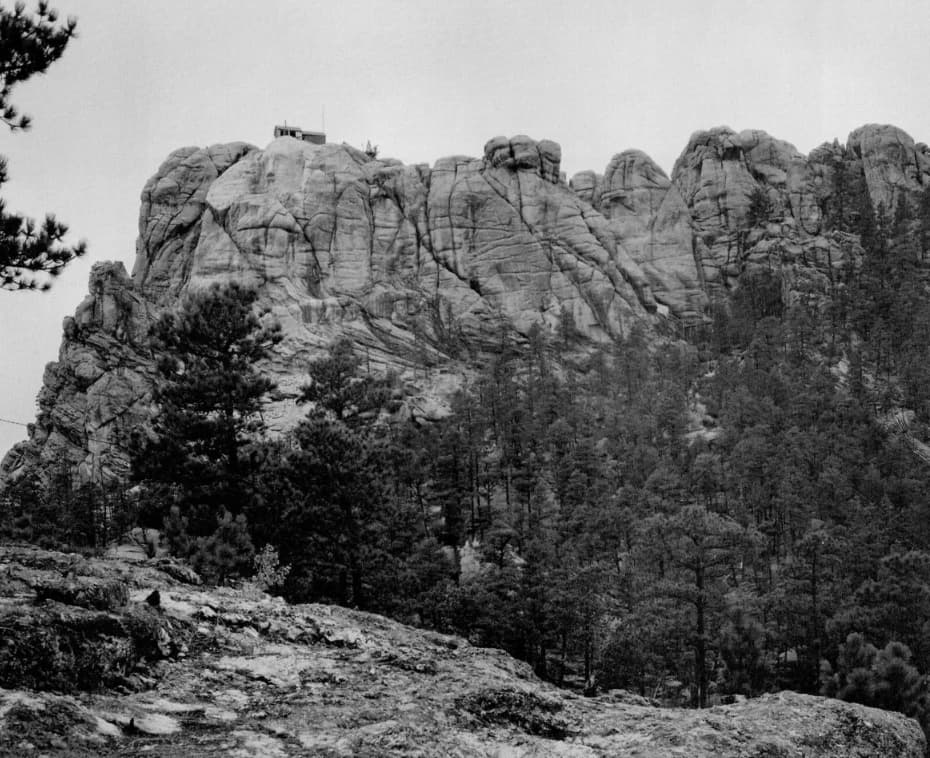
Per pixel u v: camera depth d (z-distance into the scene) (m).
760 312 151.62
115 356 113.06
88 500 74.31
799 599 54.59
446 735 8.90
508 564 61.69
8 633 8.88
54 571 12.31
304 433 40.00
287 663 11.05
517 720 9.74
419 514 65.69
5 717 7.81
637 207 173.50
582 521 75.75
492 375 111.62
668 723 9.64
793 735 9.38
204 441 37.53
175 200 151.50
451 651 12.78
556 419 105.06
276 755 8.14
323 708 9.62
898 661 40.16
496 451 98.44
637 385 123.81
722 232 173.75
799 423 101.88
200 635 11.48
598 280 149.62
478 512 85.31
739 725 9.48
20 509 70.06
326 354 115.50
